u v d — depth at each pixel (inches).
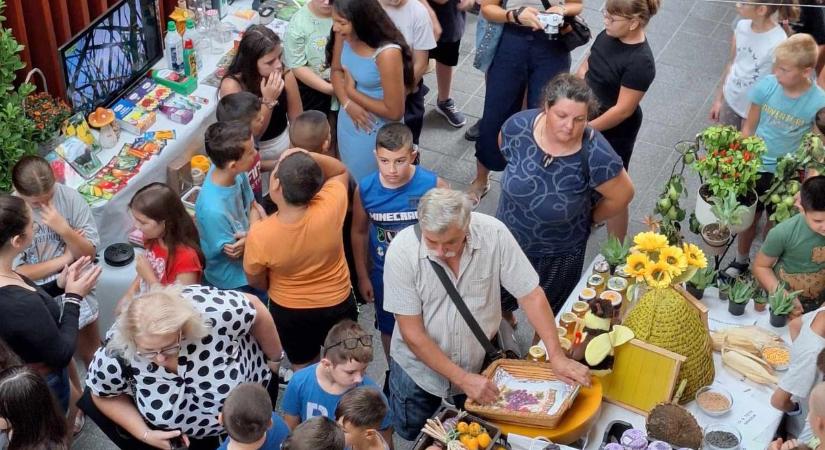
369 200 182.4
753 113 218.7
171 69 238.1
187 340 144.8
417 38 222.1
